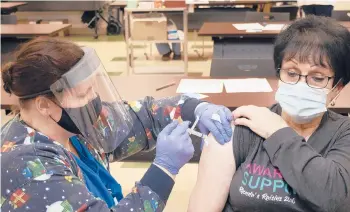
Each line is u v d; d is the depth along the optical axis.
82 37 8.09
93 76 1.21
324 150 1.27
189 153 1.26
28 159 1.06
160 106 1.64
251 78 2.79
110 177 1.42
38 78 1.08
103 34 8.29
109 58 6.50
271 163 1.23
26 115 1.16
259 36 3.95
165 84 2.69
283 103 1.28
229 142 1.32
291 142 1.21
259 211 1.24
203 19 6.50
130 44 5.50
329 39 1.22
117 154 1.60
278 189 1.21
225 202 1.32
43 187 1.03
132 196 1.17
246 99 2.35
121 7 7.88
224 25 4.45
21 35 4.17
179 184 2.98
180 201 2.79
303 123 1.30
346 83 1.29
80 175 1.21
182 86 2.63
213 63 2.95
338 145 1.26
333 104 1.97
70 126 1.18
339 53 1.22
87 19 8.00
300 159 1.18
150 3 5.16
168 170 1.23
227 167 1.32
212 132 1.34
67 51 1.14
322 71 1.24
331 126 1.29
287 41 1.27
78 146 1.33
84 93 1.16
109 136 1.37
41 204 1.02
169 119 1.62
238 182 1.27
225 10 6.82
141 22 5.15
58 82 1.09
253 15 4.74
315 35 1.23
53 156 1.11
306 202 1.19
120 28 8.20
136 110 1.61
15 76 1.09
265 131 1.26
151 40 5.24
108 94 1.39
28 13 8.41
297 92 1.25
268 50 3.89
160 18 5.16
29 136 1.13
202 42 6.92
